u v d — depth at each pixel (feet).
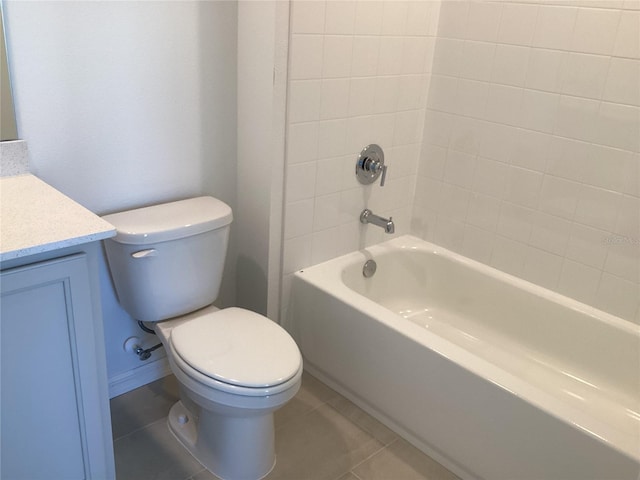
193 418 6.50
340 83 6.88
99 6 5.49
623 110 6.23
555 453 5.18
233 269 7.72
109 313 6.62
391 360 6.47
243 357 5.41
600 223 6.70
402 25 7.25
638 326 6.67
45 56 5.30
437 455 6.34
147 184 6.46
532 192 7.22
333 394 7.38
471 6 7.23
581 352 7.09
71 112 5.63
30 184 5.15
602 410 6.73
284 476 6.03
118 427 6.54
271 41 6.16
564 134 6.75
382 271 8.36
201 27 6.29
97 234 4.26
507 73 7.09
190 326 5.82
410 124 8.02
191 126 6.59
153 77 6.10
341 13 6.53
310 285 7.20
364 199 7.89
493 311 7.87
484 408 5.66
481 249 7.95
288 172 6.81
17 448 4.48
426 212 8.51
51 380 4.49
